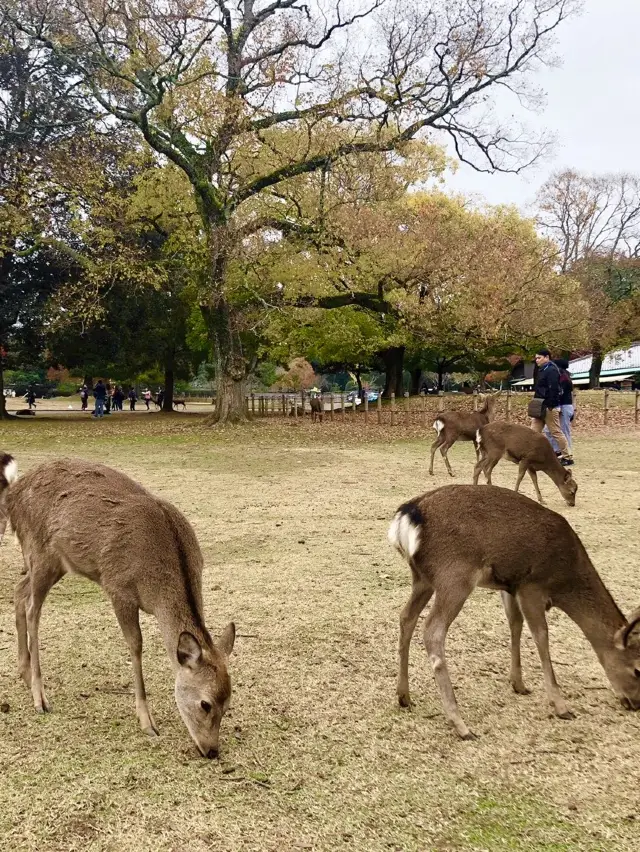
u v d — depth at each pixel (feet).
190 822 9.40
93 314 76.89
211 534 25.20
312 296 70.33
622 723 12.19
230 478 38.06
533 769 10.77
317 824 9.39
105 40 60.64
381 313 75.10
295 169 64.80
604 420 72.54
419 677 13.94
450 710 11.89
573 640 15.88
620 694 12.48
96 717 12.25
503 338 72.33
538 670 14.30
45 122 83.41
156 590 11.59
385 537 24.75
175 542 11.98
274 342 86.79
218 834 9.18
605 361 163.43
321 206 65.16
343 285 71.00
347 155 63.98
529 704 12.87
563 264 129.80
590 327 105.19
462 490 12.64
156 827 9.30
